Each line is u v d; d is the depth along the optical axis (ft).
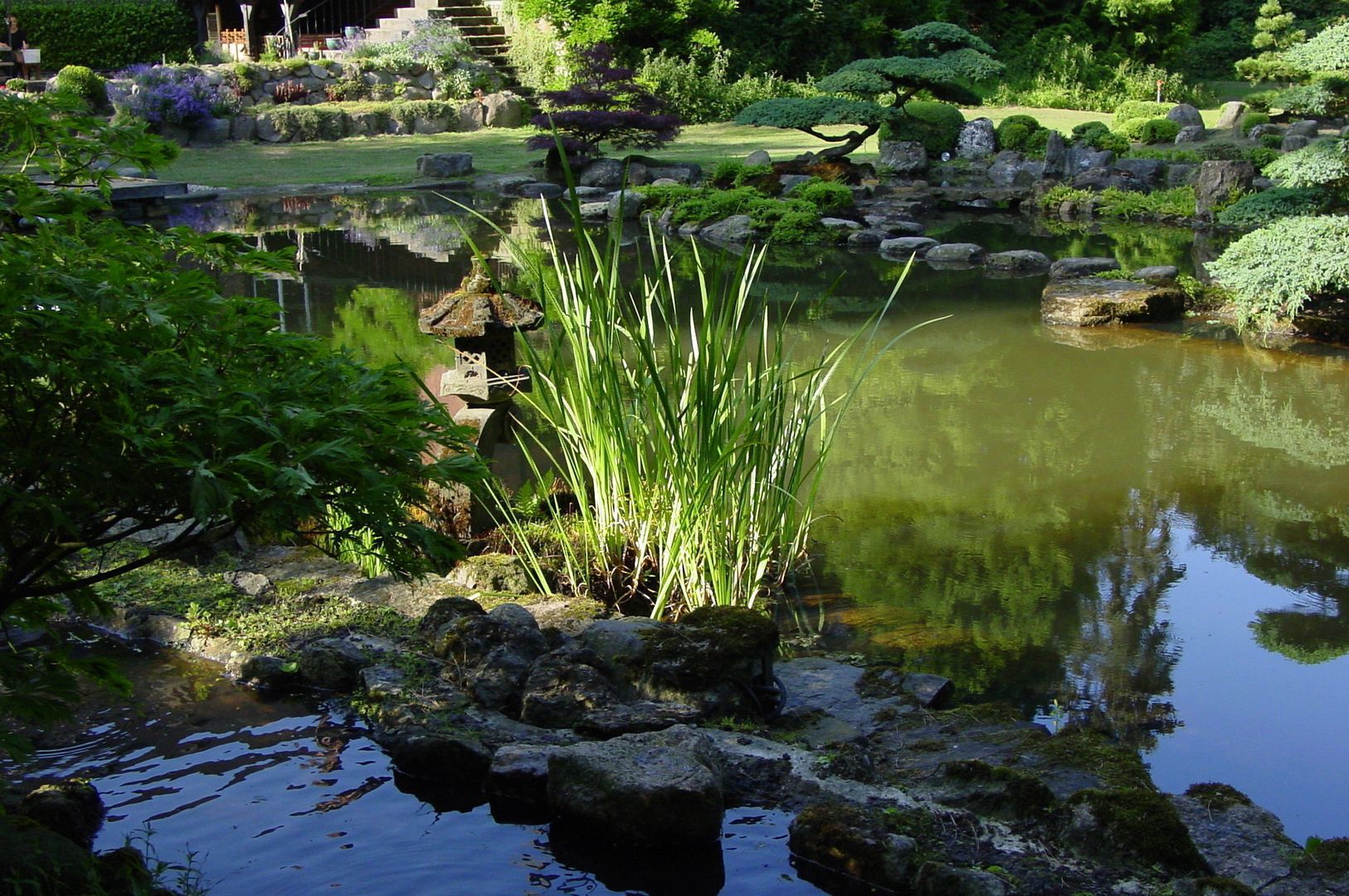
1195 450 18.38
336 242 37.11
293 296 29.22
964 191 46.85
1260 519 15.67
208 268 31.27
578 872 8.19
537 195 47.55
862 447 18.53
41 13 63.87
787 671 11.21
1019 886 7.58
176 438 6.19
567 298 14.52
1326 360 23.73
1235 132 57.52
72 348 6.09
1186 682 11.49
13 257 6.19
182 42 67.51
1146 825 7.97
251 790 9.09
